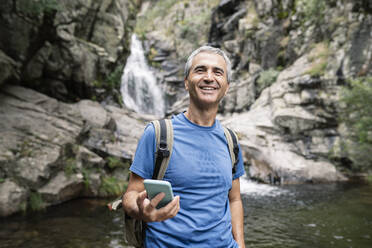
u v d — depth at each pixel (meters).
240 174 1.56
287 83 13.16
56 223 5.20
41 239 4.42
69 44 10.98
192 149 1.29
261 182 10.44
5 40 9.13
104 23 13.91
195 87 1.37
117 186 7.78
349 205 6.87
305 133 11.81
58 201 6.42
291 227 5.39
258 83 15.56
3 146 6.14
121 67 15.62
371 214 6.09
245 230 5.28
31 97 8.54
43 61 10.27
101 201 6.88
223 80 1.40
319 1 13.82
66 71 11.08
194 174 1.24
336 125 11.46
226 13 20.17
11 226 4.91
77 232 4.79
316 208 6.70
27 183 5.92
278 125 12.29
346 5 12.52
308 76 12.37
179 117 1.39
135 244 1.30
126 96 19.28
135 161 1.28
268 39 16.38
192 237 1.19
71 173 6.92
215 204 1.27
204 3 28.00
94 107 10.73
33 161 6.25
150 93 21.31
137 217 1.14
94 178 7.41
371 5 11.66
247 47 17.56
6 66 8.31
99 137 9.05
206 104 1.36
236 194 1.61
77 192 7.01
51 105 8.71
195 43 24.56
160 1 31.83
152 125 1.32
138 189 1.27
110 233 4.80
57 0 10.25
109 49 14.12
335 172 10.57
